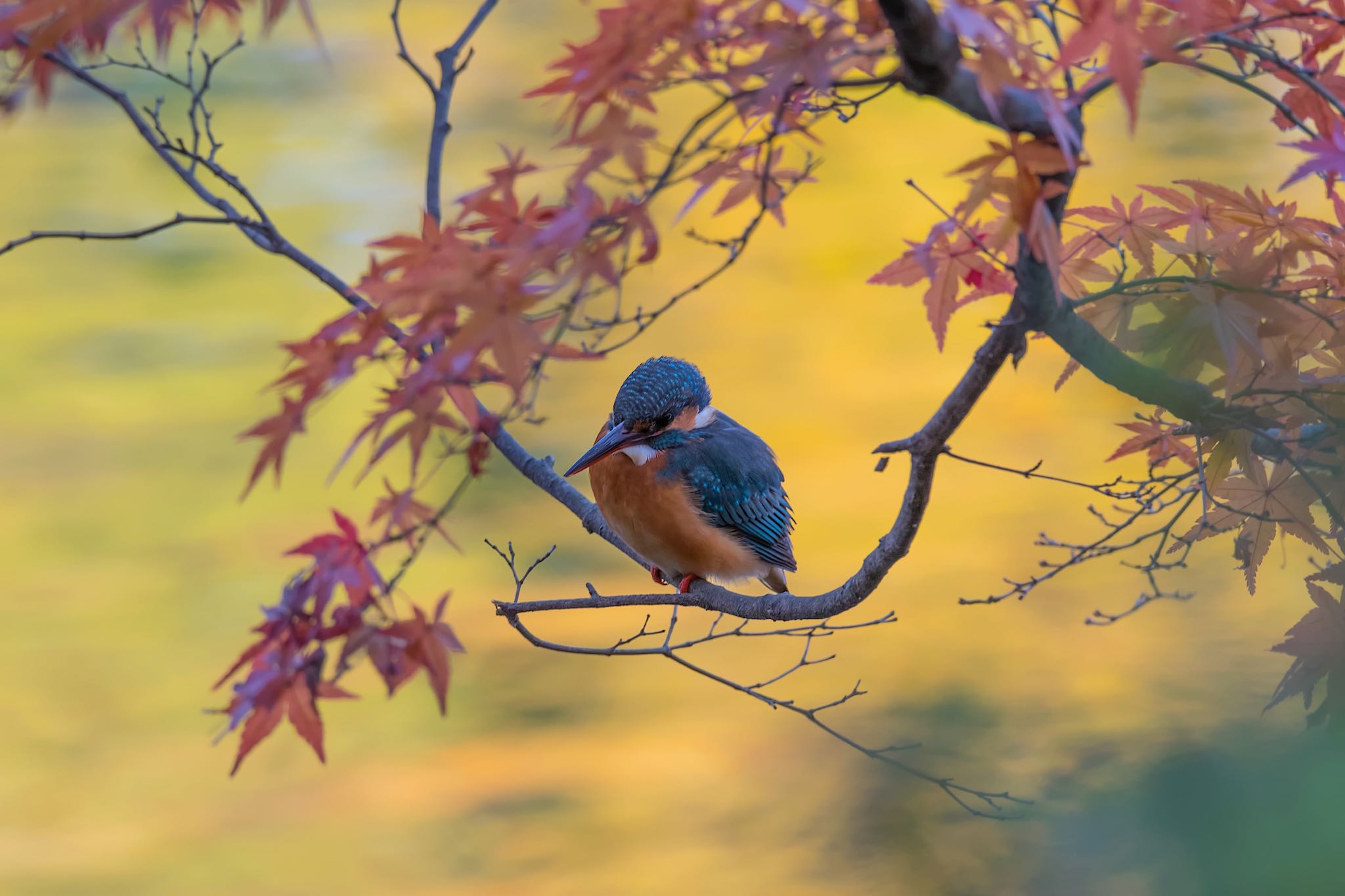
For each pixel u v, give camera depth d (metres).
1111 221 5.95
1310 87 4.88
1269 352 5.74
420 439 4.44
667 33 4.24
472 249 4.43
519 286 4.20
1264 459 6.26
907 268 5.45
